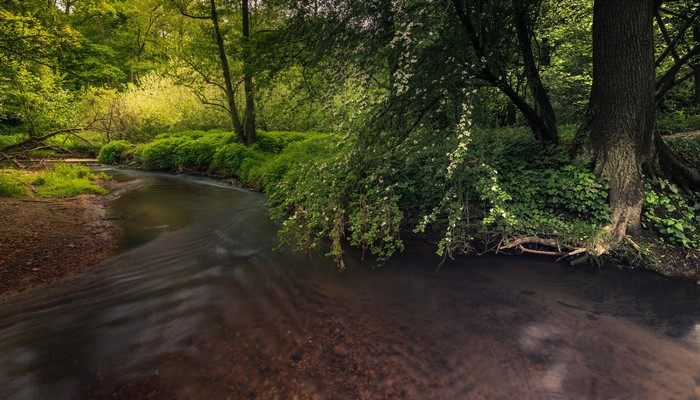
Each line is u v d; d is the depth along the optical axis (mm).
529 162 6219
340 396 2508
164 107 18422
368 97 5035
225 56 13141
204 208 8719
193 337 3213
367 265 5117
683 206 5070
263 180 10070
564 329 3398
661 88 6293
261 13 12391
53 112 15242
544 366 2854
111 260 5094
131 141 19922
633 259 4789
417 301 3979
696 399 2471
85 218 7086
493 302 3947
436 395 2531
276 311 3730
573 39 10844
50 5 10531
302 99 7129
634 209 4973
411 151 5297
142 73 26516
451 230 5453
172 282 4438
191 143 15508
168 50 16094
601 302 3932
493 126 7031
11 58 8086
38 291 4055
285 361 2893
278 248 5801
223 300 3963
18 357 2895
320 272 4855
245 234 6625
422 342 3182
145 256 5332
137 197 9836
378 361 2904
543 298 4035
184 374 2719
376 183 5473
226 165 13172
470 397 2514
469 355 2990
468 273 4758
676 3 7340
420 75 4789
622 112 5016
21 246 5211
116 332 3271
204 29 12797
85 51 23078
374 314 3688
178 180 13289
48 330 3287
